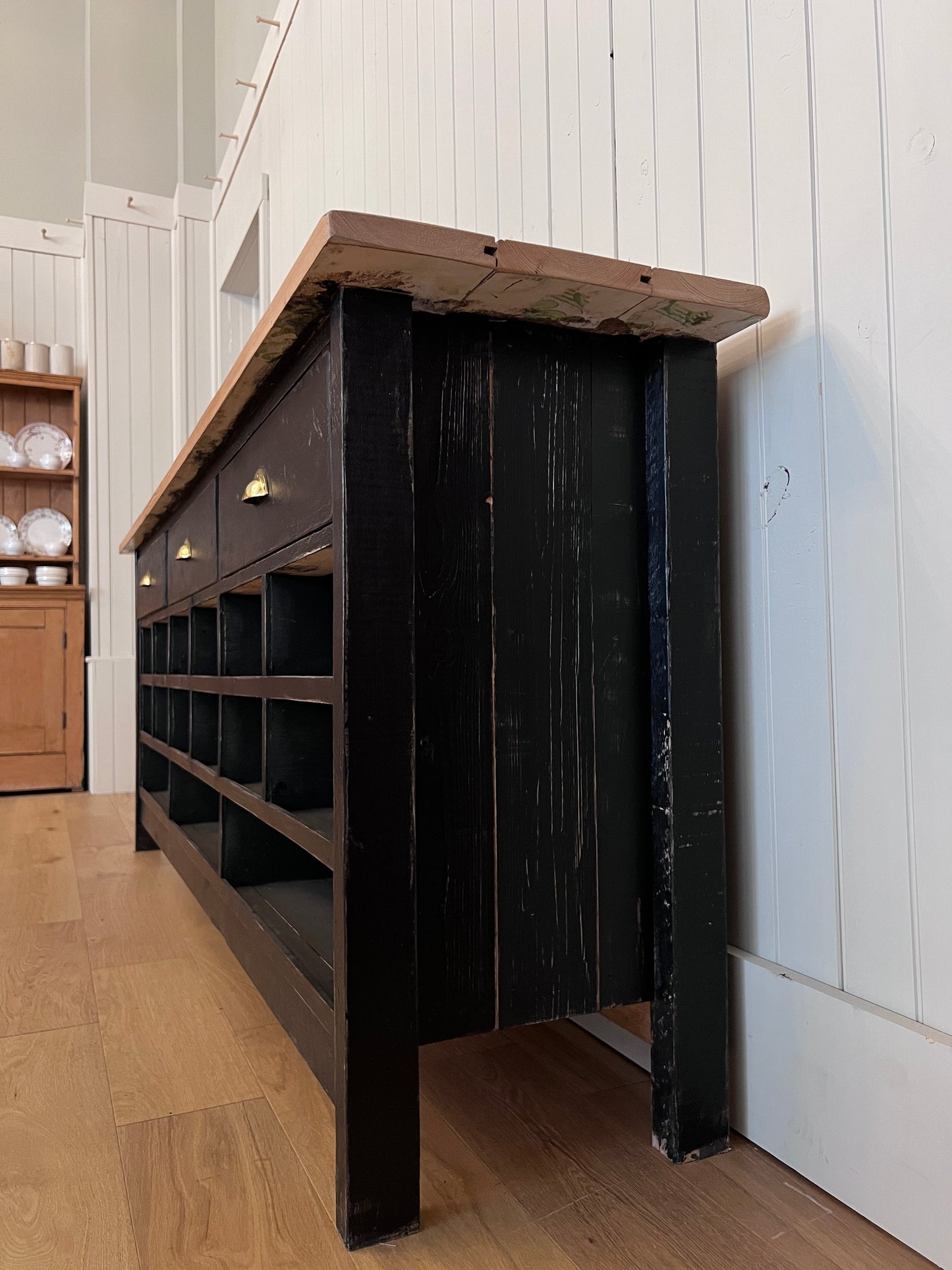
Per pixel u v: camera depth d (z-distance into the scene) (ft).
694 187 3.84
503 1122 3.49
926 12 2.76
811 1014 3.05
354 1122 2.70
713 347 3.42
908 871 2.81
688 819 3.26
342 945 2.74
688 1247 2.70
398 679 2.80
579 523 3.30
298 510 3.37
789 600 3.29
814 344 3.18
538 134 5.17
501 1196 2.98
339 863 2.76
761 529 3.43
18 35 14.69
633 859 3.36
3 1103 3.62
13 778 12.60
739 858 3.54
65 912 6.43
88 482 13.67
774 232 3.37
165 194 14.64
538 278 2.77
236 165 12.85
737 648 3.56
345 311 2.76
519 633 3.18
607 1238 2.75
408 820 2.80
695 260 3.83
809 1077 3.06
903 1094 2.70
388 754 2.77
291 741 4.10
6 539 13.60
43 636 12.76
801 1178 3.10
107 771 12.96
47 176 14.78
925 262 2.76
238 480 4.51
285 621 4.00
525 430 3.21
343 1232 2.72
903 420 2.83
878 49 2.93
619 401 3.38
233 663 5.04
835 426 3.09
